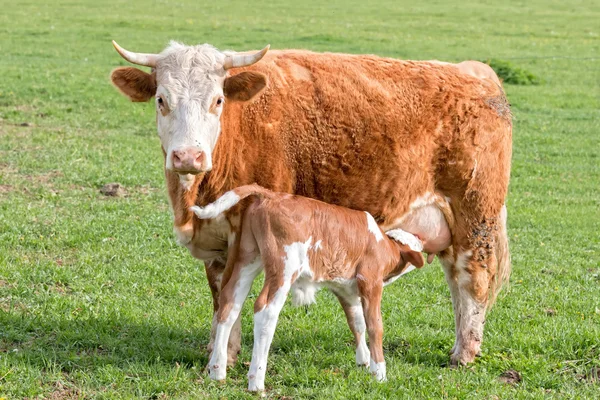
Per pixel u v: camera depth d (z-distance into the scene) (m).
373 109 7.74
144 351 7.74
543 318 9.33
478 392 7.27
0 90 20.48
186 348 7.91
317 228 7.09
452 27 39.47
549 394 7.36
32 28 32.69
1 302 8.72
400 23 40.25
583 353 8.27
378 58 8.18
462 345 8.20
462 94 8.07
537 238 12.81
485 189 8.12
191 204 7.35
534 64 30.55
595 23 43.03
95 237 11.02
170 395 6.91
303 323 8.86
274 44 31.00
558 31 39.50
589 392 7.39
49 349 7.63
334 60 7.95
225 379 7.25
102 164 14.87
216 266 7.82
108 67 25.28
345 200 7.82
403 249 7.67
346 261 7.27
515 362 8.00
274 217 6.95
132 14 39.19
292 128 7.52
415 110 7.88
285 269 6.93
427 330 8.98
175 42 7.39
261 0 49.03
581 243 12.71
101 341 7.87
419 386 7.34
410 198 7.98
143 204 12.80
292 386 7.30
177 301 9.30
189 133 6.78
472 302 8.23
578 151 19.03
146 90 7.37
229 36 32.84
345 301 7.67
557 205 14.90
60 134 17.08
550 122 21.86
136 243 10.94
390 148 7.77
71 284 9.41
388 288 10.33
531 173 17.09
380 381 7.26
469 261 8.22
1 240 10.54
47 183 13.48
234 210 7.23
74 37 31.11
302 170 7.62
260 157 7.44
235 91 7.19
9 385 6.77
